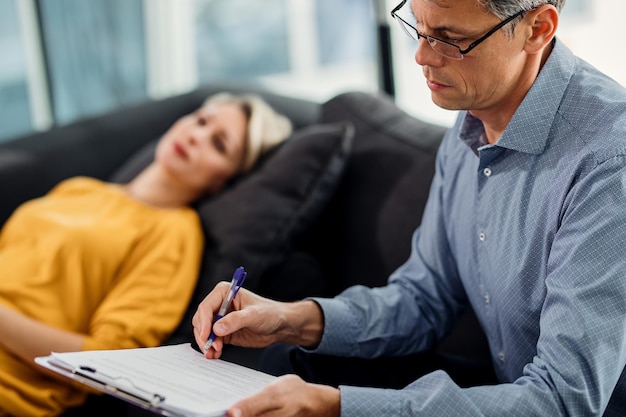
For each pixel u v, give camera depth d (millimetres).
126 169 2266
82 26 3439
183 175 2004
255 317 1207
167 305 1769
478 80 1146
